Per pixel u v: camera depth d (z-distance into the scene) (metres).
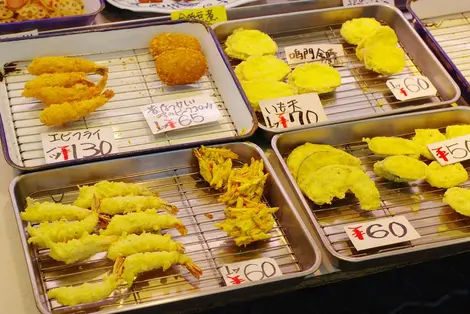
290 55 1.36
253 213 1.06
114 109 1.24
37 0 1.34
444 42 1.44
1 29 1.29
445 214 1.13
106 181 1.09
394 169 1.15
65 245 1.00
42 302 0.95
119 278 0.99
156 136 1.20
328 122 1.19
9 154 1.10
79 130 1.18
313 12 1.41
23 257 1.02
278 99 1.24
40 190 1.10
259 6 1.41
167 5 1.40
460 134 1.22
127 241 1.02
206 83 1.30
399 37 1.42
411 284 1.22
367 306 1.20
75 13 1.36
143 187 1.10
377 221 1.09
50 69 1.25
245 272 1.01
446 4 1.48
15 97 1.23
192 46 1.32
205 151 1.13
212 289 0.96
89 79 1.29
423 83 1.31
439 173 1.17
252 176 1.10
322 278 1.03
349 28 1.40
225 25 1.37
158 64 1.28
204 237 1.07
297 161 1.16
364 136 1.23
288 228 1.07
